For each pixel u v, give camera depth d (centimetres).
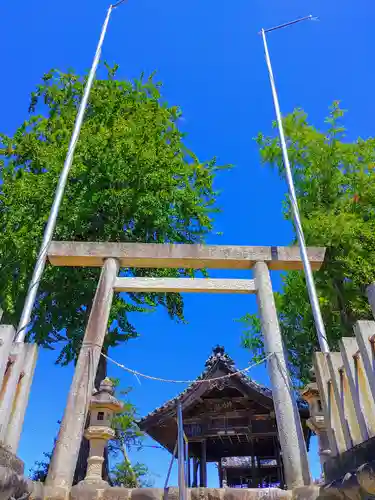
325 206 1627
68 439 758
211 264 1063
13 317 1328
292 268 1078
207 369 1440
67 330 1455
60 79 1661
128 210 1459
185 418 1484
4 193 1382
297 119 1811
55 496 636
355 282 1419
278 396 847
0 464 392
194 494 622
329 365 565
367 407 461
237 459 1862
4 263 1302
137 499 629
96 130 1511
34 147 1483
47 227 971
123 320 1476
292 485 736
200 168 1708
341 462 498
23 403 491
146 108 1617
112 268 1015
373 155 1623
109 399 789
